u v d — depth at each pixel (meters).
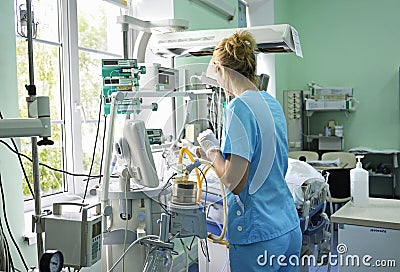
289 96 5.59
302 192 2.35
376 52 5.60
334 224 2.80
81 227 1.43
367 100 5.66
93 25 3.04
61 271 1.47
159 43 2.76
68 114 2.73
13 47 2.00
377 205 2.35
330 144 5.53
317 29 5.92
